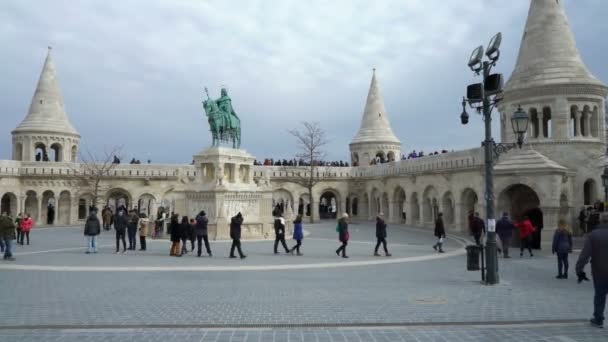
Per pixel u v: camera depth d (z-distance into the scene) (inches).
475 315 393.1
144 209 2316.7
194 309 415.5
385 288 522.0
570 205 1154.7
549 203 1037.8
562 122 1252.5
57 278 587.2
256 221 1216.8
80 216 2198.6
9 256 768.9
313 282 564.1
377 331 346.6
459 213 1492.4
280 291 502.6
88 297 467.8
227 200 1199.6
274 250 876.6
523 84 1305.4
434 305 431.5
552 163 1067.3
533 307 424.5
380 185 2090.3
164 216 1255.5
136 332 343.3
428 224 1702.8
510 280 585.6
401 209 1977.1
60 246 1002.1
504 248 854.5
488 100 558.9
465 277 607.5
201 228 824.9
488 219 556.4
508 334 338.0
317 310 411.2
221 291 502.3
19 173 1915.6
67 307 422.6
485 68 553.9
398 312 403.9
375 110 2455.7
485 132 560.7
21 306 426.6
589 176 1238.3
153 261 762.8
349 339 326.0
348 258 815.1
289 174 2239.2
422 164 1720.0
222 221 1147.9
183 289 513.7
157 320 377.1
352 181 2295.8
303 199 2359.7
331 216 2437.3
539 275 634.8
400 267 706.2
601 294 353.4
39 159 2193.7
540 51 1307.8
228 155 1246.3
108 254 861.8
